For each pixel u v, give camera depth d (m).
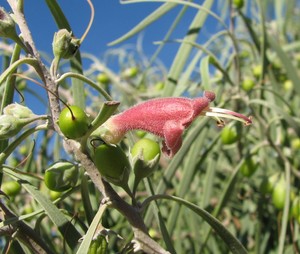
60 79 0.07
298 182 0.16
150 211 0.10
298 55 0.24
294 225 0.14
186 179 0.13
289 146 0.17
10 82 0.08
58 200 0.08
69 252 0.11
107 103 0.06
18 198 0.14
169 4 0.13
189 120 0.07
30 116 0.07
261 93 0.16
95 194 0.10
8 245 0.07
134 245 0.07
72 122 0.06
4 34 0.07
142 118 0.07
